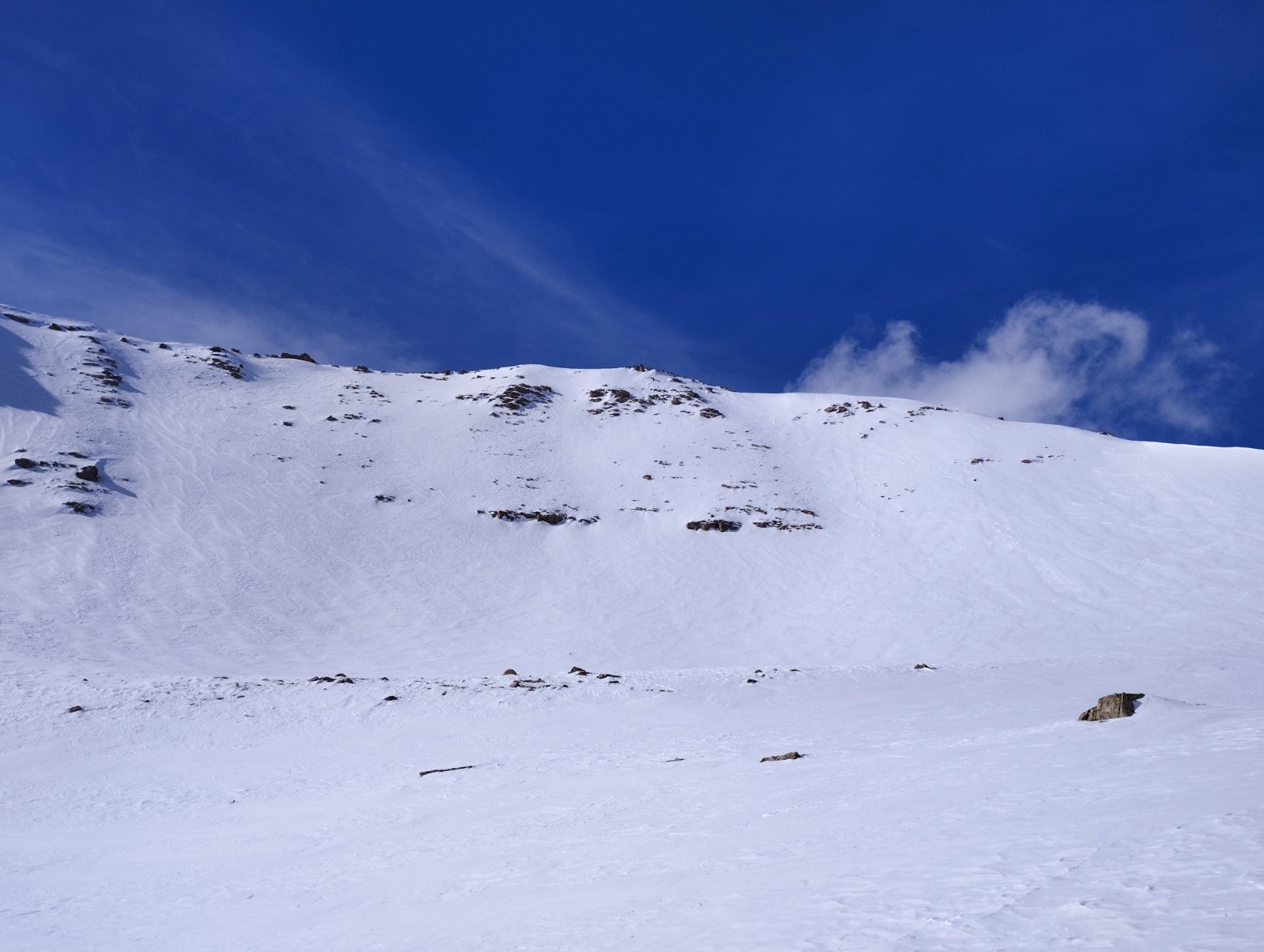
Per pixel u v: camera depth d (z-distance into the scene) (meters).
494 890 10.76
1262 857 6.07
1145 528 69.88
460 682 35.59
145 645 44.75
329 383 110.50
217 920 12.42
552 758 23.47
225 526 65.00
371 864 14.56
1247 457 82.56
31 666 37.62
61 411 78.94
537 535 75.00
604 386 118.31
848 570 68.69
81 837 20.36
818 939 6.08
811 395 124.38
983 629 53.81
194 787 24.28
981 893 6.47
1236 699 22.70
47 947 12.27
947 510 78.75
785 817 12.04
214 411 90.25
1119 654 43.88
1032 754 13.65
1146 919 5.21
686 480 88.62
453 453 90.50
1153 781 9.81
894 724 23.47
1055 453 90.06
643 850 11.56
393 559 65.62
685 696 32.22
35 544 55.94
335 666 44.91
